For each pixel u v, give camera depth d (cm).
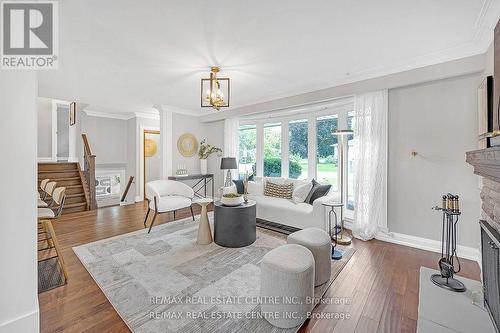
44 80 348
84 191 523
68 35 217
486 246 180
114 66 292
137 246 304
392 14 190
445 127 279
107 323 166
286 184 438
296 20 197
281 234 354
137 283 216
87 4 173
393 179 319
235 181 480
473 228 264
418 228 301
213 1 172
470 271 237
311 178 446
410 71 292
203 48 246
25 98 118
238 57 268
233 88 390
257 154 539
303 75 328
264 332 159
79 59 271
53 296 196
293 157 483
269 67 298
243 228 303
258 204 412
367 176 330
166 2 173
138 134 631
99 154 665
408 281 221
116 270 240
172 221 422
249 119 551
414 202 303
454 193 275
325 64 290
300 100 408
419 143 298
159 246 304
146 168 693
